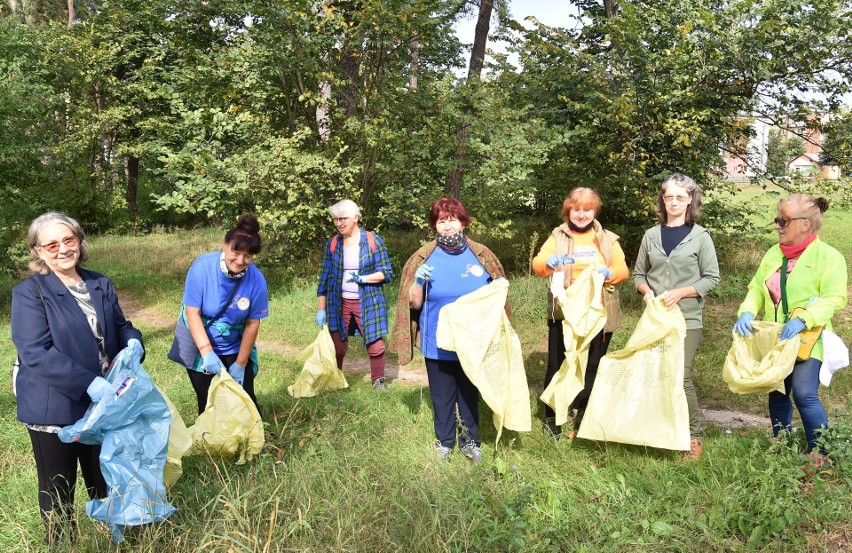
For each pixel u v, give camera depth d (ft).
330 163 31.45
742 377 12.69
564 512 11.18
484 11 38.68
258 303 12.83
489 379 12.77
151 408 9.48
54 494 9.45
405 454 13.50
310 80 34.37
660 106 33.40
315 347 18.28
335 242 18.57
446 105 33.58
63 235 9.04
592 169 38.04
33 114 35.47
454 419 13.69
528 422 13.20
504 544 10.17
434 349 13.39
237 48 33.06
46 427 9.07
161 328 28.66
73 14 87.81
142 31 68.59
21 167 36.27
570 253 14.34
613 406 13.52
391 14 30.14
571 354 13.58
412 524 10.10
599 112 33.37
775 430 13.65
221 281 12.24
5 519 11.01
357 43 31.01
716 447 13.60
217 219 74.59
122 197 73.46
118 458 9.23
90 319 9.39
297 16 30.32
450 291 13.35
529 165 33.94
